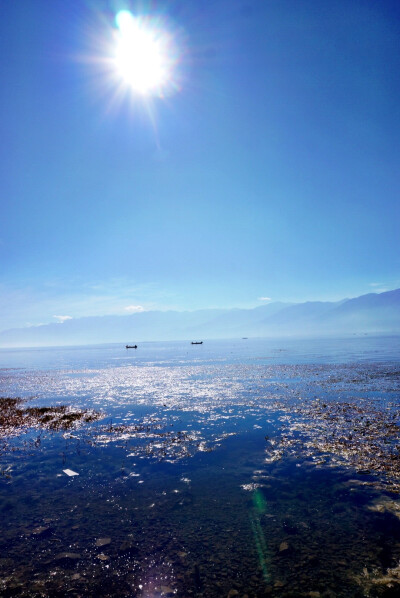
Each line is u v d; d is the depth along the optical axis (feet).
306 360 270.05
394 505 40.29
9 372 284.41
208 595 27.45
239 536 35.68
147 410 106.93
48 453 66.59
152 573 30.22
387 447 61.26
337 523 37.37
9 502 44.50
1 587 28.32
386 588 27.37
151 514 40.75
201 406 108.78
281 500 43.19
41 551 33.58
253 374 188.65
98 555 32.89
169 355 451.12
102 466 57.82
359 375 166.09
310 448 62.90
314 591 27.53
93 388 162.40
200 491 46.73
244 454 61.52
